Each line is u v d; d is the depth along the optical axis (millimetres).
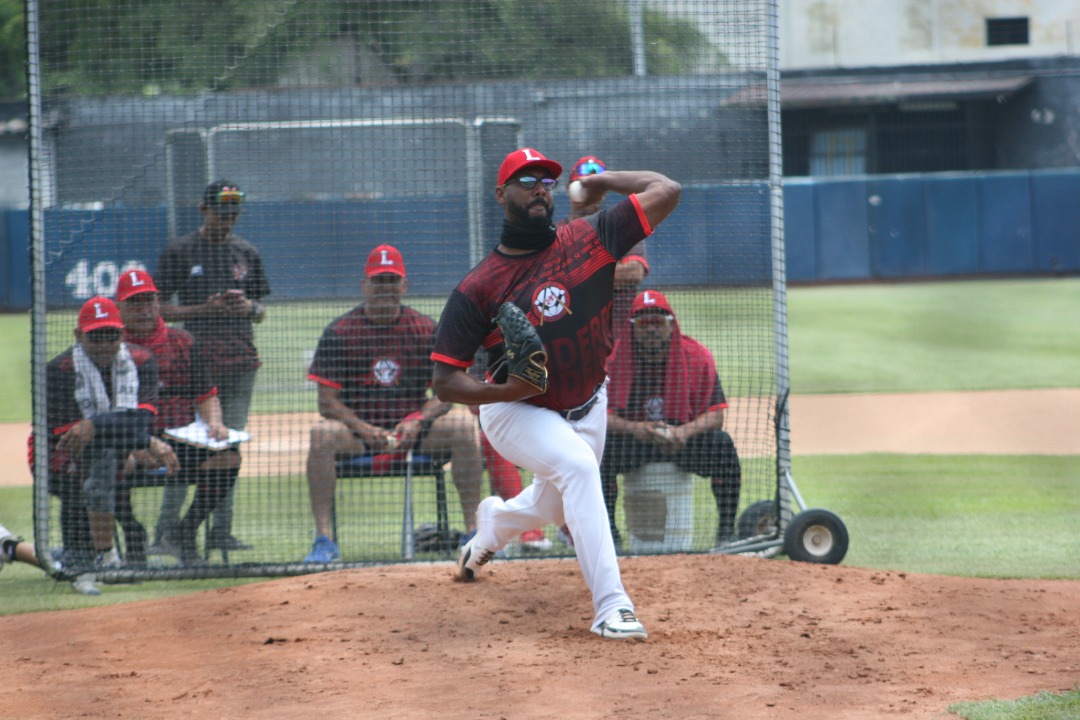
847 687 14570
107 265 25094
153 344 23656
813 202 91000
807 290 88875
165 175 26844
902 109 104812
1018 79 101375
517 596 19312
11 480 34562
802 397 48531
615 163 26250
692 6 24531
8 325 76188
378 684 14969
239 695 14656
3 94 91062
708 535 23922
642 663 15641
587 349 17047
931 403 46219
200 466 23188
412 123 27297
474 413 23562
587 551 16906
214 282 24641
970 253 91312
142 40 26828
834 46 112688
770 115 23062
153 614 18734
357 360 23547
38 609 20047
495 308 16797
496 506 18969
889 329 68312
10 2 91000
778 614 18031
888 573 20547
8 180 82375
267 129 26531
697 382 23125
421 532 24516
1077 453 36312
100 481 22453
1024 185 90625
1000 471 33281
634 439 22844
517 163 16469
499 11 29594
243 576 22000
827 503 29094
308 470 23344
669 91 25375
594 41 29344
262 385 25062
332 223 27109
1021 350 60031
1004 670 15234
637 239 17125
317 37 29562
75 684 15258
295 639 17078
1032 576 21266
